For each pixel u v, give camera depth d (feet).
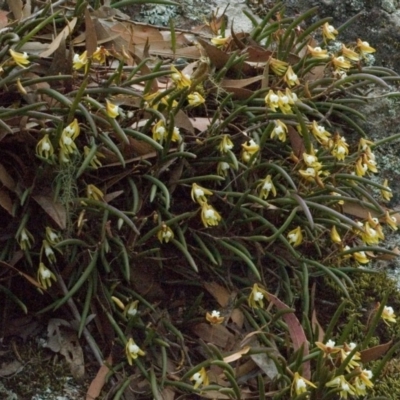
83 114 2.83
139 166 2.94
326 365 2.81
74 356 2.88
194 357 2.94
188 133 3.01
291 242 3.00
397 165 3.34
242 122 3.06
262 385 2.78
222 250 3.02
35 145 2.85
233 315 2.98
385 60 3.49
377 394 2.97
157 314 2.94
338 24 3.48
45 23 2.92
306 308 2.98
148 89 2.92
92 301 2.91
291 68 3.02
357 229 2.97
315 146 3.21
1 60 2.87
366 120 3.36
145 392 2.85
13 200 2.89
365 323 3.10
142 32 3.18
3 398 2.81
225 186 3.03
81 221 2.83
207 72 3.05
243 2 3.47
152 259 2.92
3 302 2.90
